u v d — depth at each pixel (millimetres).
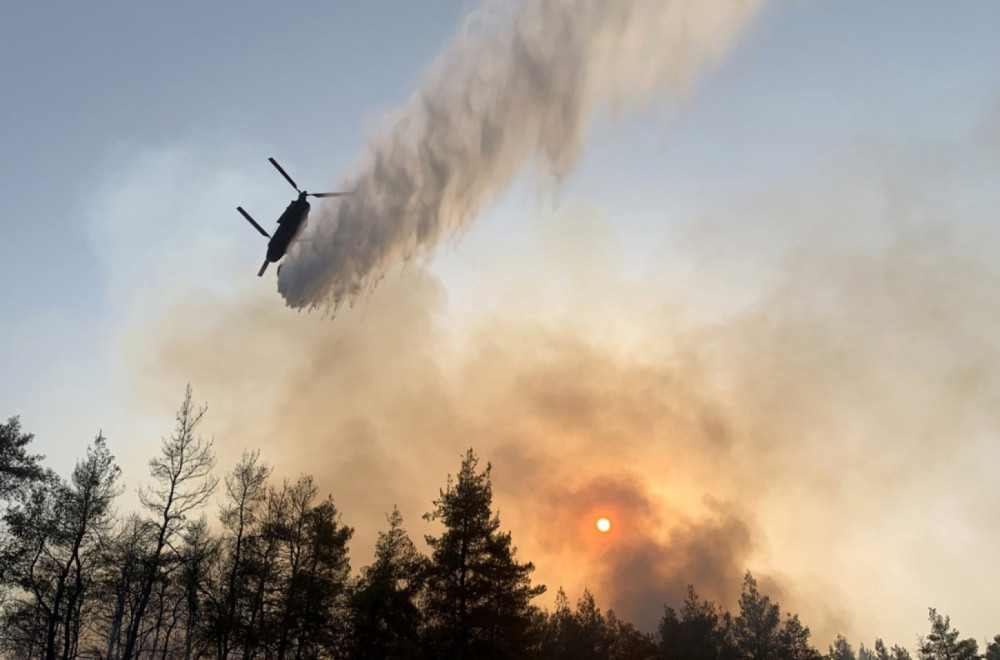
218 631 27953
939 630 57031
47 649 27453
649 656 44062
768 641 49531
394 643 28188
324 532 30688
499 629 30125
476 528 31266
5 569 28000
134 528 30594
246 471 31547
